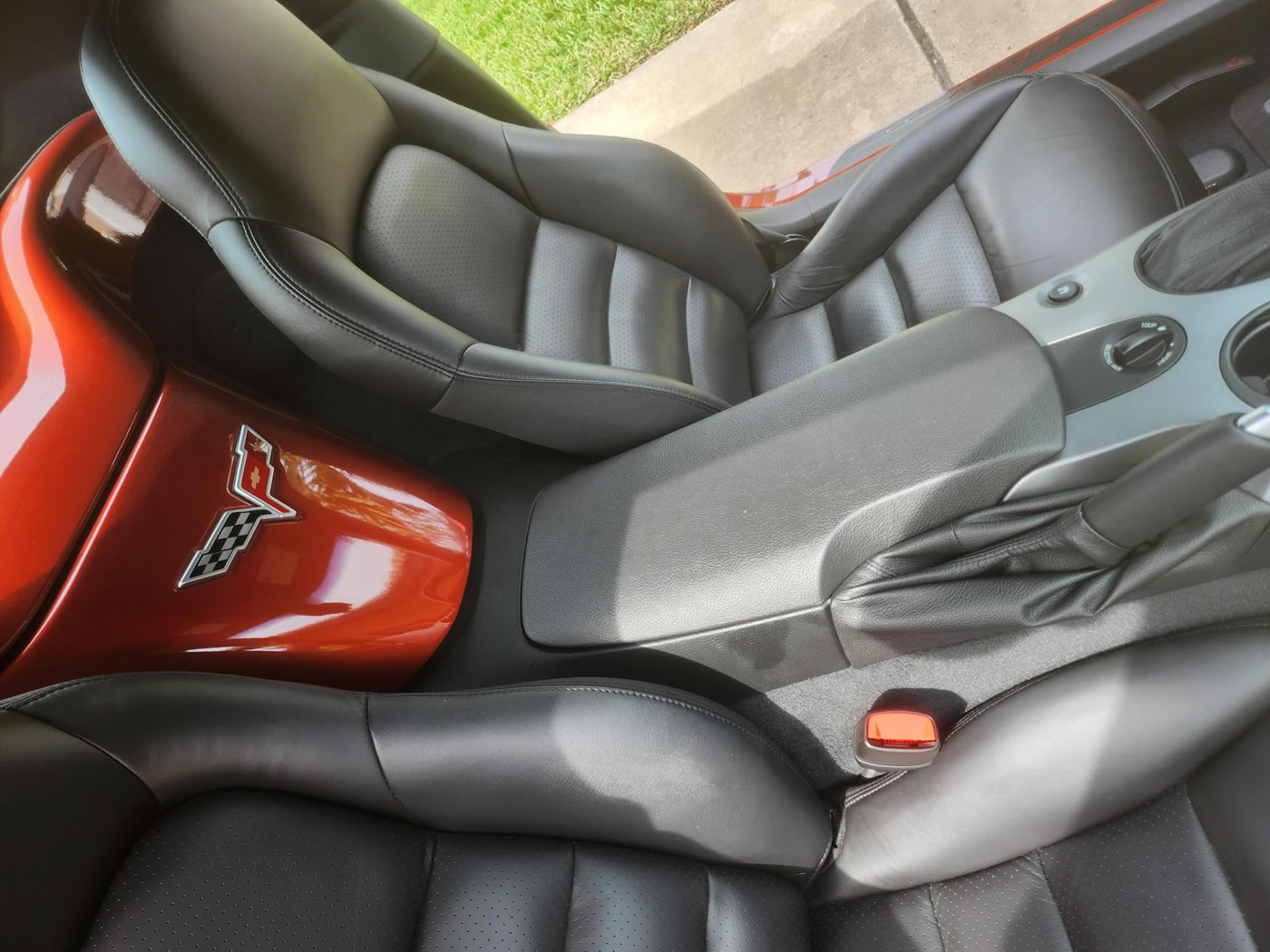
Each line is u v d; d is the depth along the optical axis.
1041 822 0.81
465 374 0.91
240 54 0.87
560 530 0.98
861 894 0.91
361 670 0.91
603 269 1.25
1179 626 0.80
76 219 0.86
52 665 0.69
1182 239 0.79
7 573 0.67
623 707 0.78
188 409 0.81
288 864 0.63
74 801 0.56
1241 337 0.70
